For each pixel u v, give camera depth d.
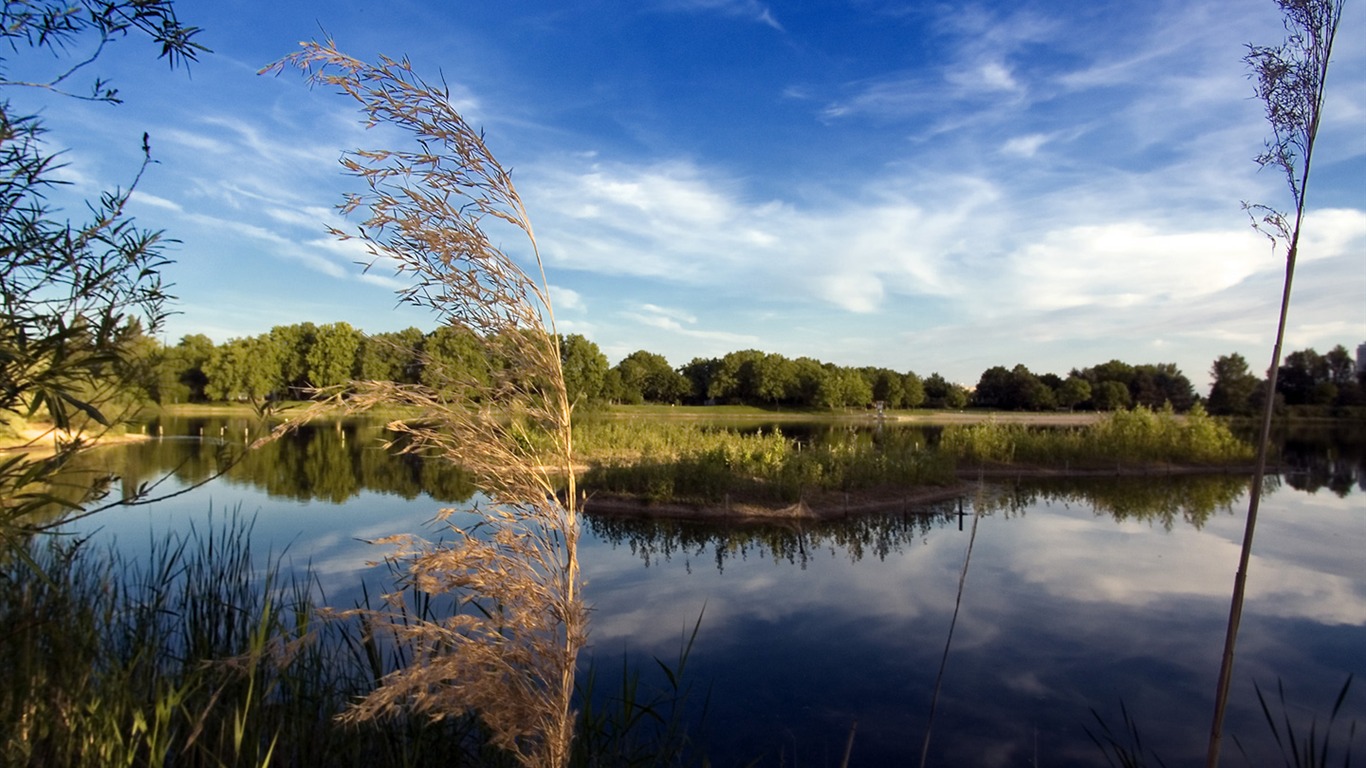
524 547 2.20
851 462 19.36
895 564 11.62
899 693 6.71
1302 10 1.92
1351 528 14.72
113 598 4.71
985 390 115.31
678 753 4.36
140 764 3.18
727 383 101.94
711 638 7.99
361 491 18.12
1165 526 15.06
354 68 2.00
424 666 2.16
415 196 2.08
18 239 1.99
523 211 2.18
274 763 3.45
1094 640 8.20
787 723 6.05
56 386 1.94
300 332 63.00
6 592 2.93
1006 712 6.44
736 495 17.06
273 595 5.96
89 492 2.08
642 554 12.38
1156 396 93.38
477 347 2.19
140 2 2.06
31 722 2.87
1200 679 7.21
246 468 22.77
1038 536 13.99
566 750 2.23
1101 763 5.65
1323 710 6.58
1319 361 63.34
